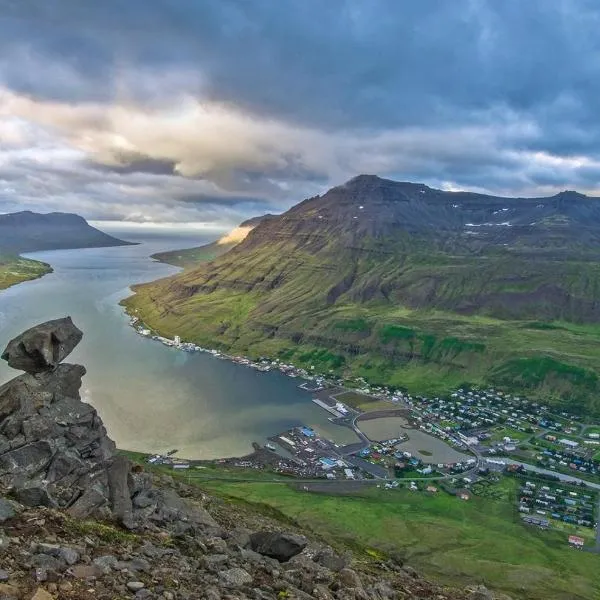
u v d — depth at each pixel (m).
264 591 20.77
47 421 31.89
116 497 29.12
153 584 17.98
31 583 15.50
